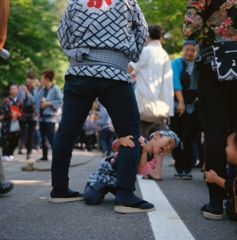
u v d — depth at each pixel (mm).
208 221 3027
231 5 3016
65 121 3496
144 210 3281
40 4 18453
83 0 3354
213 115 3092
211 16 3064
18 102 9266
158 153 3688
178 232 2686
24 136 12617
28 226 2781
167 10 10227
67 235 2578
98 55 3287
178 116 5770
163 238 2537
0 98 18594
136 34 3441
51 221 2934
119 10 3312
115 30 3293
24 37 18719
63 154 3557
